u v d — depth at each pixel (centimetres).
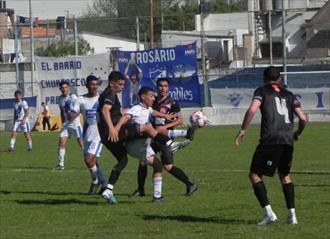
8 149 4200
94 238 1452
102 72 5819
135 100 5669
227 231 1473
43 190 2275
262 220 1533
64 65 5906
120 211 1783
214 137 4650
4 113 6122
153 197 1947
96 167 2133
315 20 8444
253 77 5656
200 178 2512
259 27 8962
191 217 1666
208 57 8194
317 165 2916
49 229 1570
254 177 1510
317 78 5309
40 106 6041
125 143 1898
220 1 11894
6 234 1526
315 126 5266
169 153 2006
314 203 1834
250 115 1466
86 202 1972
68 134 3003
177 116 2059
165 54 5631
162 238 1425
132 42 10075
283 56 5512
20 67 6431
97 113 1959
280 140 1462
